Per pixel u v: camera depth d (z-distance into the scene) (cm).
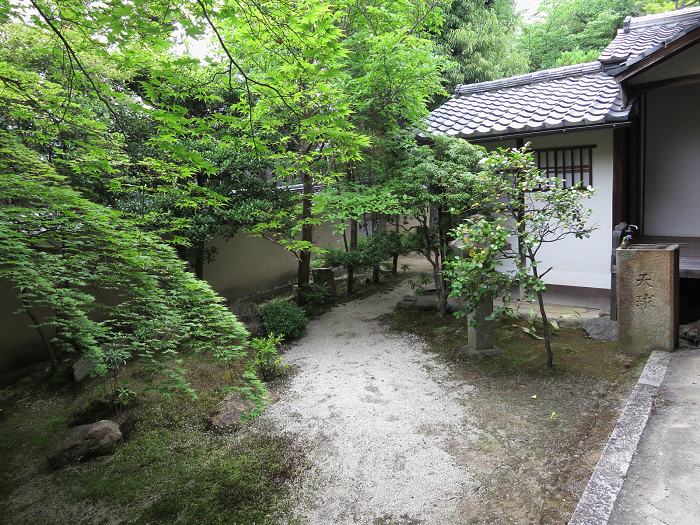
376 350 701
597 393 473
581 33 2103
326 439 448
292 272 1266
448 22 1466
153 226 692
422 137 845
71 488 410
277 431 472
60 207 384
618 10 2059
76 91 440
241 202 826
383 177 844
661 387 429
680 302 675
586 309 775
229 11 318
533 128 728
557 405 462
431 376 583
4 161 462
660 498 283
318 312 927
